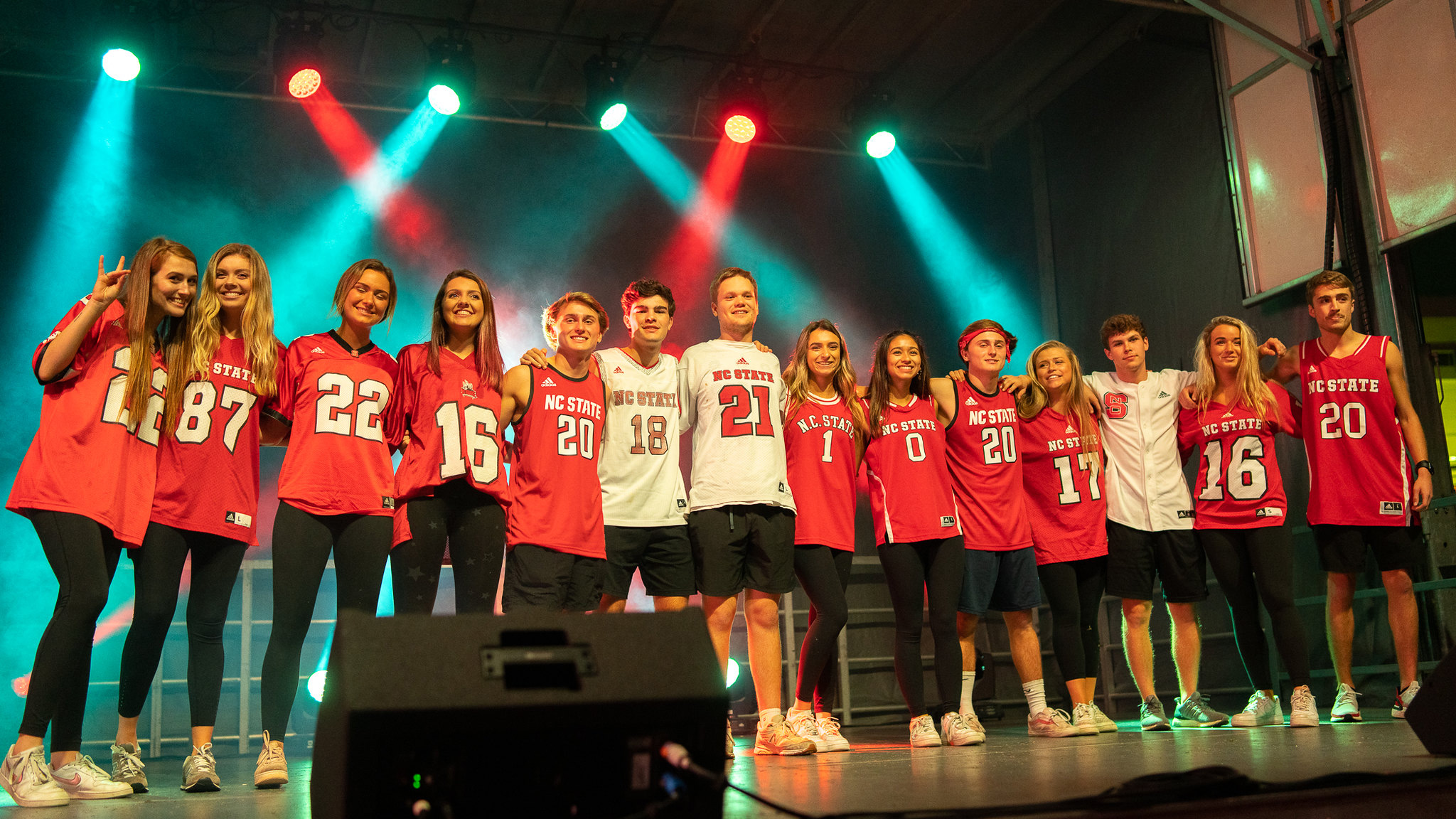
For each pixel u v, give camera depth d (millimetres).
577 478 3055
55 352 2461
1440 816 1695
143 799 2428
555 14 7285
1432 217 5219
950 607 3572
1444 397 5332
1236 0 6457
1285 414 4066
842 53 7891
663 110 8336
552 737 1339
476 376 3025
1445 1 5188
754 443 3385
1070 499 3906
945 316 8547
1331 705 5395
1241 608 3889
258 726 5965
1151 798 1530
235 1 6789
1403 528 3926
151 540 2643
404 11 7176
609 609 3346
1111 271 7621
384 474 2902
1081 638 3877
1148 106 7301
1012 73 8203
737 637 6859
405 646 1272
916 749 3365
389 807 1253
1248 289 6332
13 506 2467
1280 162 6137
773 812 1641
